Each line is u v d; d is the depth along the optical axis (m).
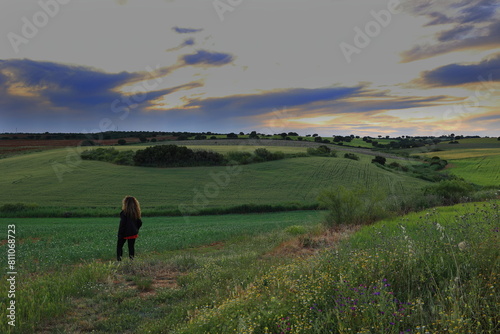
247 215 40.12
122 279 7.88
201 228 23.53
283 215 38.69
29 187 56.38
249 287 5.57
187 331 4.16
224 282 6.96
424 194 24.72
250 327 3.47
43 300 5.71
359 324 3.26
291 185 61.78
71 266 9.87
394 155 97.94
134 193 54.19
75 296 6.43
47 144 96.50
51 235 20.44
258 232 19.95
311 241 11.94
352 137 133.12
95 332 4.85
